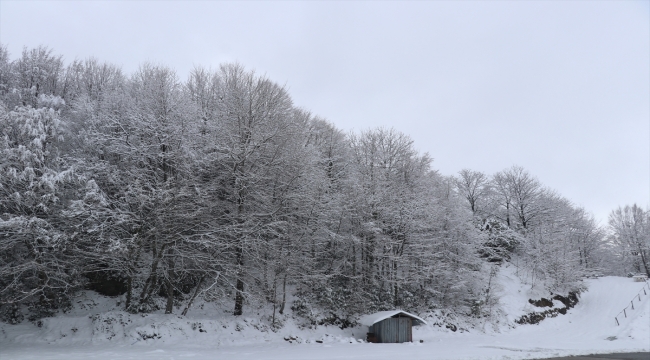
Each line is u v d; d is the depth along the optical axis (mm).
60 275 22266
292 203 25688
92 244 22500
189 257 22078
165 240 21203
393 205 32094
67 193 21781
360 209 30938
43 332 20953
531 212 54625
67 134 23344
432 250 34406
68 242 20375
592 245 58844
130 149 22328
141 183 21859
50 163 21578
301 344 22922
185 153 21953
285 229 24547
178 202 21516
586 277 48750
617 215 64188
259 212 24594
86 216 20953
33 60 28359
